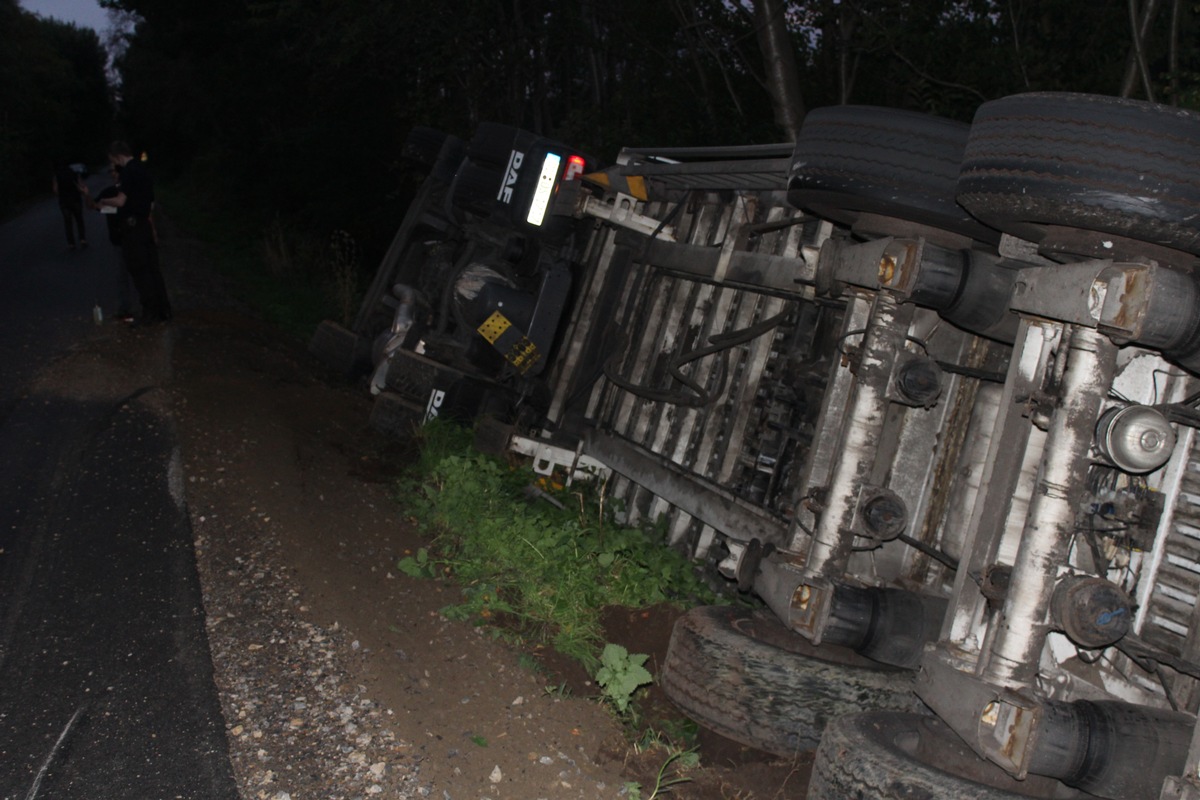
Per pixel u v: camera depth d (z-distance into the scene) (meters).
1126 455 3.02
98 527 5.67
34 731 3.70
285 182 27.59
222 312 14.30
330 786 3.49
